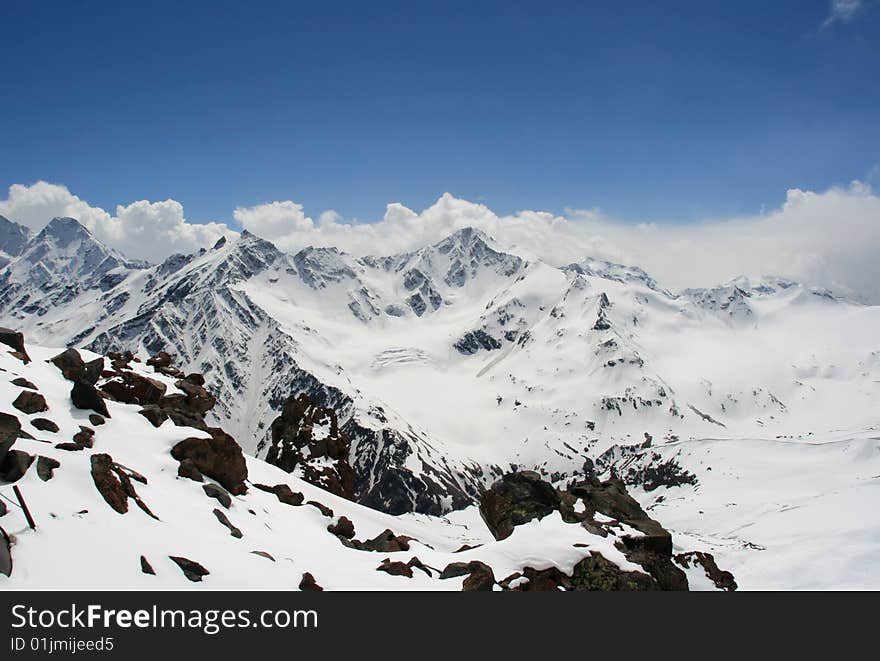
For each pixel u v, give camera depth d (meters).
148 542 29.44
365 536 55.12
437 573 40.47
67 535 27.09
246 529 37.97
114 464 34.09
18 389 40.53
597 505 59.44
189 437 43.44
